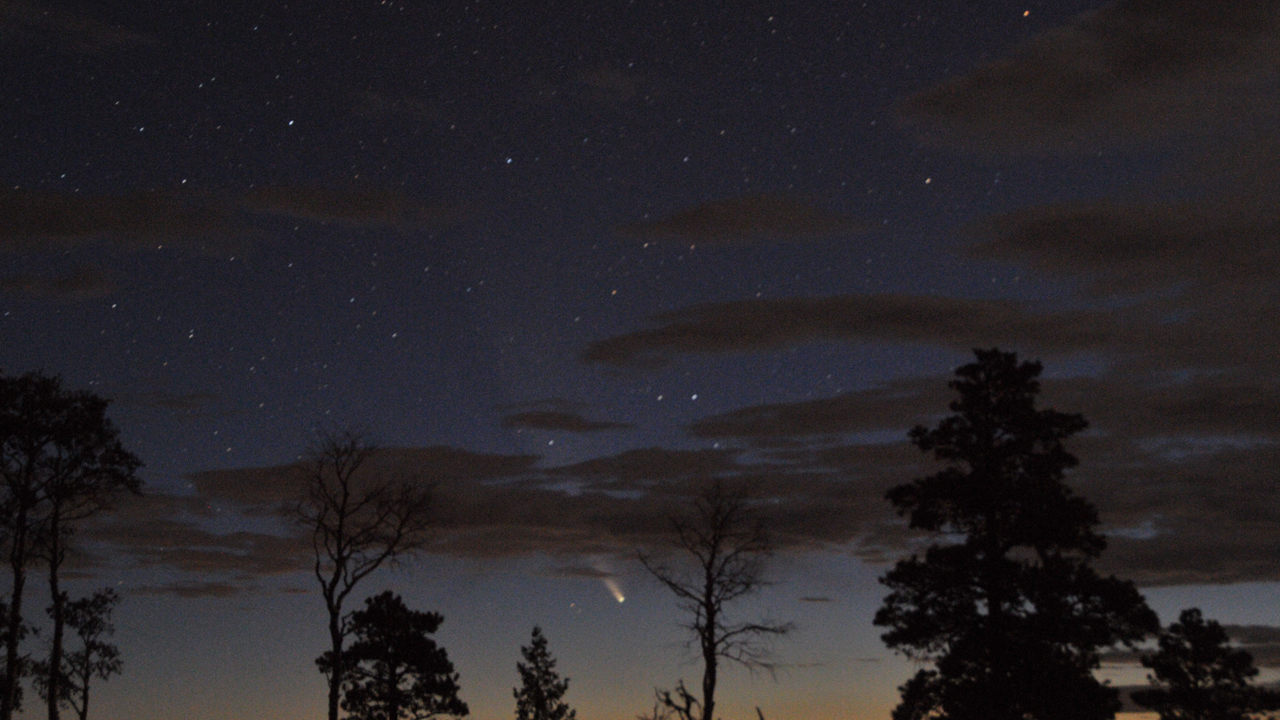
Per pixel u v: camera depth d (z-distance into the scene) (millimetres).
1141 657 43875
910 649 31109
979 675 29406
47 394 33219
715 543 35531
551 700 53562
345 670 45312
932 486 30938
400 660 45656
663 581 35469
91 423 33688
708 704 33156
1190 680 42938
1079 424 31547
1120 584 28766
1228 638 43250
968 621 30219
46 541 33469
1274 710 42125
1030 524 29859
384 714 45156
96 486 34125
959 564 29922
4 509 32406
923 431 32562
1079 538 30234
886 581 31172
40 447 33438
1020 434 31641
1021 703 28375
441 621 47500
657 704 30562
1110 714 28219
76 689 44031
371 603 46469
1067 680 28297
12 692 32906
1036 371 32156
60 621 33969
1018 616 29812
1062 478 31672
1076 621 28781
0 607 35219
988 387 32281
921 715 30547
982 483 30406
